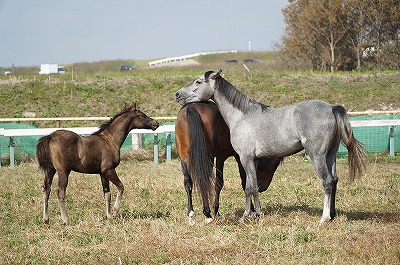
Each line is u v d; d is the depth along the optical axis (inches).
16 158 738.8
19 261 299.3
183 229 350.3
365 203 444.8
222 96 378.6
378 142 770.8
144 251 305.9
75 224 388.2
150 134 797.9
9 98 986.1
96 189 528.4
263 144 365.7
